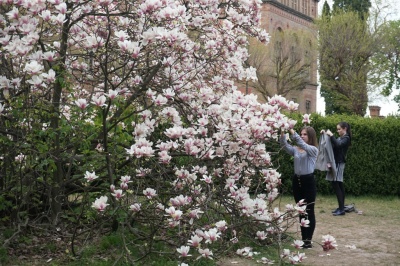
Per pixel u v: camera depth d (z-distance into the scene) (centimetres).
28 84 658
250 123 655
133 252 670
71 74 695
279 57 3816
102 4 617
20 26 612
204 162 704
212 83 758
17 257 649
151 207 657
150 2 624
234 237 661
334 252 759
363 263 697
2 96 693
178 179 662
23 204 718
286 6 5328
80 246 689
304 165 764
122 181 629
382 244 823
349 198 1366
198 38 785
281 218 718
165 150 623
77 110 624
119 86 721
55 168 693
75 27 716
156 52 684
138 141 591
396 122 1414
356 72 3466
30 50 629
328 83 3528
